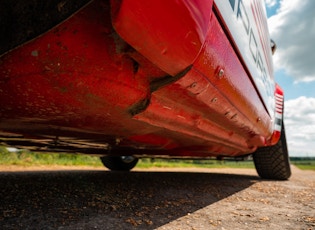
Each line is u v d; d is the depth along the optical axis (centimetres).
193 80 120
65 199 192
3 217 142
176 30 87
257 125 260
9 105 112
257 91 232
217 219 173
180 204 210
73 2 77
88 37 93
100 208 178
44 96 105
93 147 237
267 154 407
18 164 529
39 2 83
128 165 486
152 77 119
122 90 114
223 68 142
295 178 468
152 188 270
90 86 105
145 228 145
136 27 77
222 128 219
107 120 135
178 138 213
